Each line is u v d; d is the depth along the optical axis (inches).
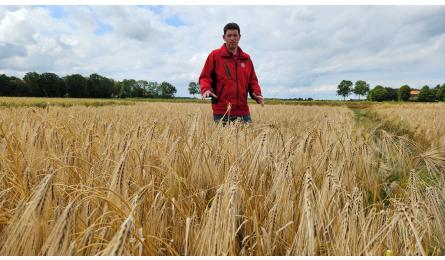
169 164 94.8
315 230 69.9
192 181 100.6
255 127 148.9
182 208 83.0
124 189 73.5
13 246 54.8
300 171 101.0
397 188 111.6
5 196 84.4
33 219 55.3
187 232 59.9
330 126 149.6
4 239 64.8
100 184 87.0
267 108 794.8
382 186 125.2
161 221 77.0
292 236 73.8
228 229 58.8
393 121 545.6
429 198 84.5
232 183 73.7
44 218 57.8
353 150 123.6
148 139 112.7
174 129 159.5
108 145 118.2
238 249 73.5
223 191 67.6
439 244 77.5
